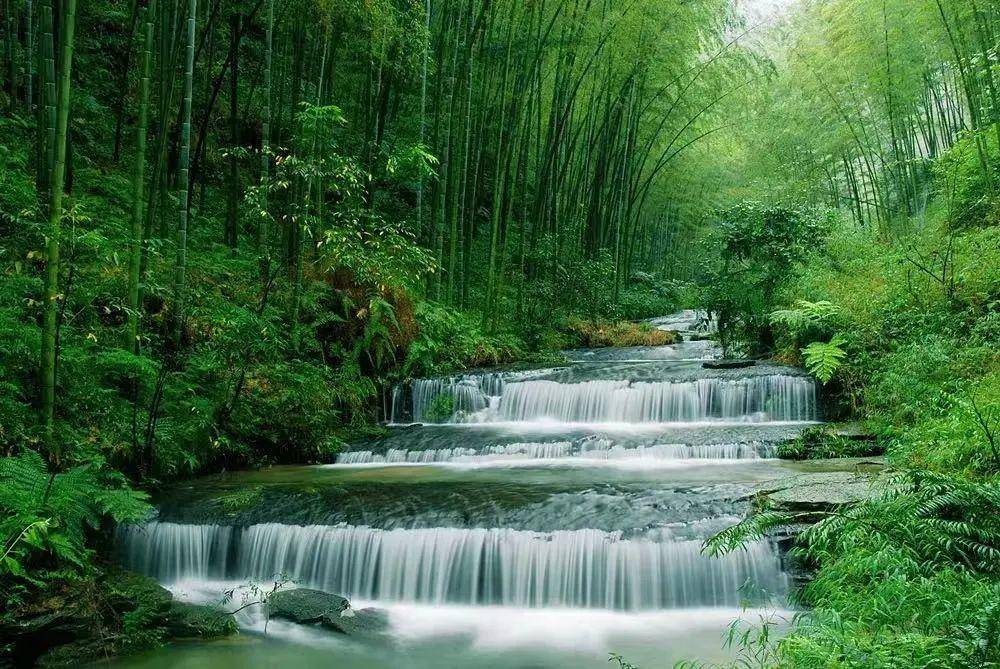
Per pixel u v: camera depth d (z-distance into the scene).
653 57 16.73
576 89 16.66
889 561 4.47
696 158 25.45
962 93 15.75
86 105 12.76
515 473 7.84
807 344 10.76
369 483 7.34
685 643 5.04
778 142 21.53
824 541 5.01
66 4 6.35
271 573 6.23
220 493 7.09
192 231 11.92
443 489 7.01
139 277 8.40
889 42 14.22
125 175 12.46
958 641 3.55
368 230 11.97
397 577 5.97
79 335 7.66
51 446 6.41
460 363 12.27
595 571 5.73
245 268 11.22
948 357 8.06
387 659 4.97
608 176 21.27
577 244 18.02
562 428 9.91
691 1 16.42
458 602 5.86
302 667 4.88
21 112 11.39
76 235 6.89
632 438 8.71
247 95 15.94
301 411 9.46
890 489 5.68
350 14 11.77
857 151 19.45
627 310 19.67
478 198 17.97
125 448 7.22
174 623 5.44
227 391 8.73
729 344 13.29
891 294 10.06
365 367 11.17
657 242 30.66
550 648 5.07
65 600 5.26
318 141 10.03
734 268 13.23
